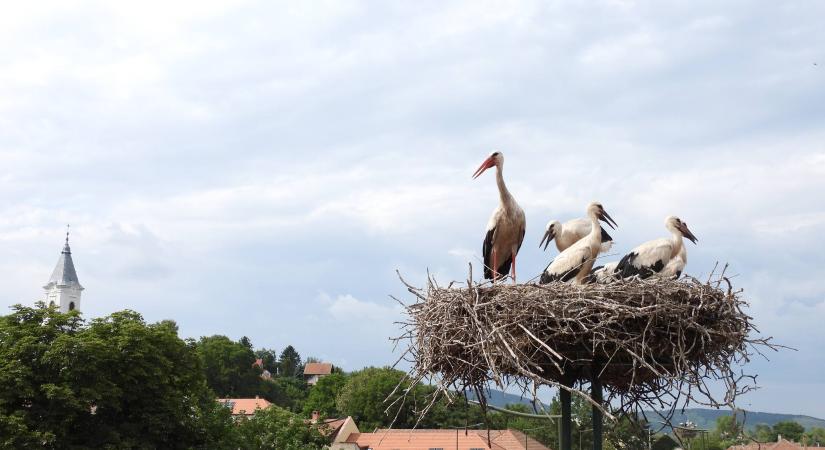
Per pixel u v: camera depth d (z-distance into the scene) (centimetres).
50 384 2911
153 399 3234
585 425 2762
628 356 1172
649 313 1106
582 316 1115
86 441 3028
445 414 5788
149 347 3256
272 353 16775
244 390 9919
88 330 3294
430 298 1230
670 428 1359
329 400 9175
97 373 3028
